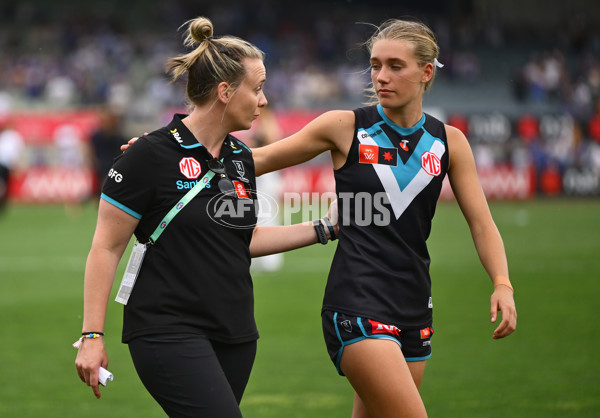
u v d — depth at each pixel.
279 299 36.47
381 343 12.65
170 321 11.84
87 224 68.62
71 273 43.53
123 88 109.06
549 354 25.89
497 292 13.02
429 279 13.62
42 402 21.03
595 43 141.00
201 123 12.35
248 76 12.29
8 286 39.53
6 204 79.50
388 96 13.27
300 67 122.62
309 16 138.38
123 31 126.56
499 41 140.50
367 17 142.62
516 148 96.62
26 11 129.25
